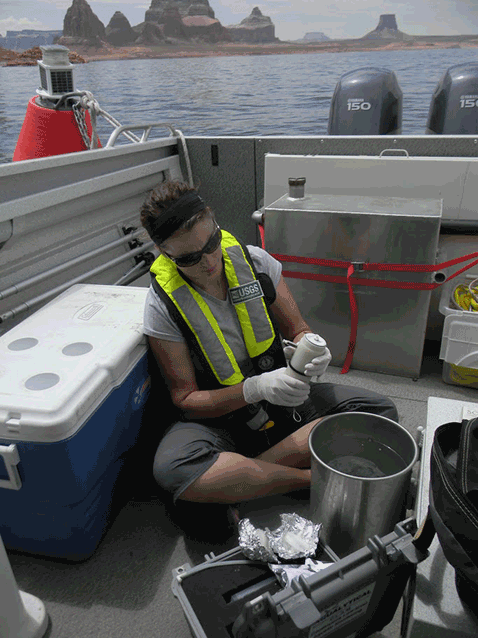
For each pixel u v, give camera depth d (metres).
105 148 1.59
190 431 1.13
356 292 1.64
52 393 0.90
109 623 0.93
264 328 1.14
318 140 1.81
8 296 1.27
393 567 0.71
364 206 1.58
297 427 1.26
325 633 0.72
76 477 0.92
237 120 18.81
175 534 1.13
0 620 0.82
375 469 1.06
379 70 2.35
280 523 1.10
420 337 1.64
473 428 0.69
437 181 1.62
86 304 1.27
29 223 1.30
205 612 0.76
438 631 0.71
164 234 0.95
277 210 1.60
